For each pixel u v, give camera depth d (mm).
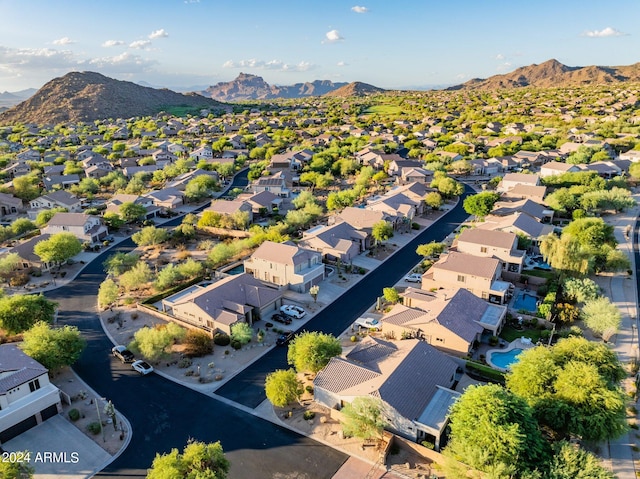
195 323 69250
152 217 128750
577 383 44344
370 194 143375
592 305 64812
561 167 143500
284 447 45750
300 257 81688
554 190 128375
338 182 163500
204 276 86125
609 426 41906
